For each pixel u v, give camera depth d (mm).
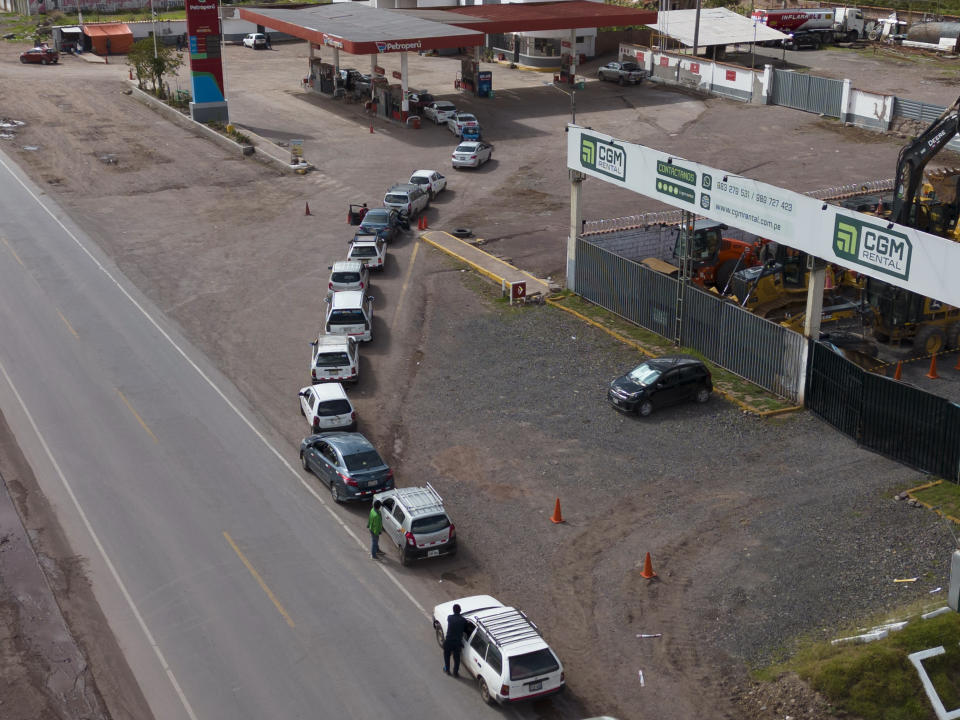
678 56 86562
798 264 39594
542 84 88312
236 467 30828
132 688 21578
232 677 21891
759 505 28188
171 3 132000
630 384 33750
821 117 74625
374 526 25891
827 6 112500
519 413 34031
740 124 73188
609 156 40469
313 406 32531
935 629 21219
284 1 129750
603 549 26484
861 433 31203
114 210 56656
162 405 34781
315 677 21891
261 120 76500
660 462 30672
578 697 21266
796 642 22594
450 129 72750
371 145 70000
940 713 19734
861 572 24953
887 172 60625
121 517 28109
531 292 44531
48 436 32656
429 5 103562
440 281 46500
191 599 24562
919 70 87562
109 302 43812
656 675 21891
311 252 50219
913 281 29062
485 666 20906
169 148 69625
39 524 27750
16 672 22094
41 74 93375
